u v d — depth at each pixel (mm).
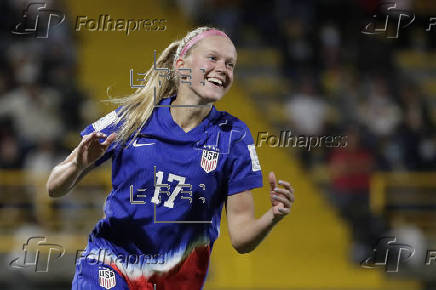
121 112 9562
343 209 27969
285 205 8758
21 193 26250
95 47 32875
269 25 35562
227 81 9344
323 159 29328
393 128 30359
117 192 9297
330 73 33469
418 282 25438
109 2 34125
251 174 9367
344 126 30047
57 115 28375
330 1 35125
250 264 25875
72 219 25812
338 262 26625
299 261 26609
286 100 32688
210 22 35469
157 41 34406
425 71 36312
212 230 9430
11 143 26938
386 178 28125
